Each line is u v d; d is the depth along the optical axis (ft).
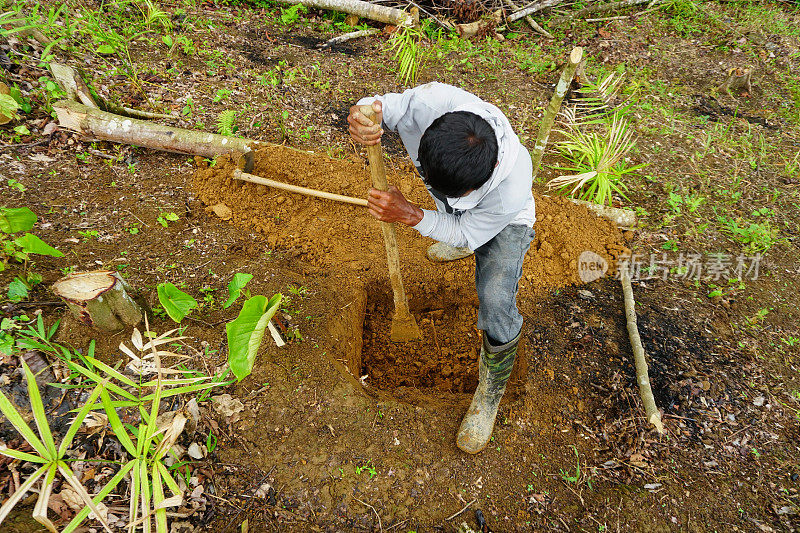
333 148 12.49
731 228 11.41
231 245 9.63
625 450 7.64
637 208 11.92
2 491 5.69
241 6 18.66
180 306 6.83
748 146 14.23
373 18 18.74
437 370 9.62
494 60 17.62
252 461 6.73
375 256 10.19
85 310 6.83
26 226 7.18
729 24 20.47
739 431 7.89
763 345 9.18
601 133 14.20
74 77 10.62
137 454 5.26
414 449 7.26
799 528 6.86
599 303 9.78
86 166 10.28
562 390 8.29
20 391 6.48
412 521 6.63
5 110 9.61
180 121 11.86
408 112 6.26
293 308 8.67
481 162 4.88
